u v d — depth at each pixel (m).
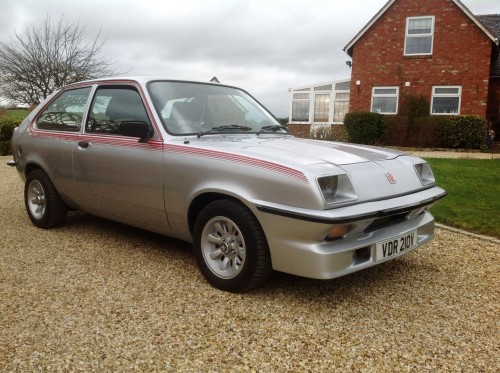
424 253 4.27
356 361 2.40
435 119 18.28
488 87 20.84
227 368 2.31
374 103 20.95
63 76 23.81
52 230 4.80
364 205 2.86
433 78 19.81
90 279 3.45
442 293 3.32
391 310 3.01
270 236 2.93
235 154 3.11
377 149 3.78
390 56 20.34
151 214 3.70
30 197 4.96
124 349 2.48
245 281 3.09
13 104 23.70
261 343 2.55
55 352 2.44
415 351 2.51
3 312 2.90
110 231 4.75
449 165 11.14
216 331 2.68
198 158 3.27
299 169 2.79
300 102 24.28
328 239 2.85
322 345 2.55
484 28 18.66
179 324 2.76
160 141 3.53
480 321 2.89
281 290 3.28
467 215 5.61
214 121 3.95
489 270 3.83
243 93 4.61
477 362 2.41
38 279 3.44
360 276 3.62
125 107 3.90
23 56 23.56
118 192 3.90
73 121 4.43
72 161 4.29
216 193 3.20
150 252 4.07
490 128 19.75
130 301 3.07
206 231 3.30
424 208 3.44
